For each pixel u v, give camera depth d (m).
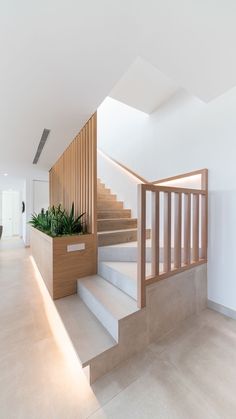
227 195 1.99
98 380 1.26
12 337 1.68
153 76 2.32
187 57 1.43
